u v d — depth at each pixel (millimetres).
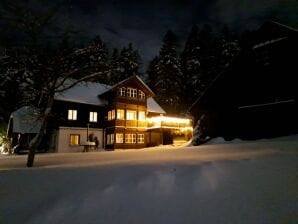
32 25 13938
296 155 8133
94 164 11008
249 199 5129
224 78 24344
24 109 33562
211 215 4742
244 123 22344
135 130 35656
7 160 19688
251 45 23125
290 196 5035
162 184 6375
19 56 13930
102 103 36219
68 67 15961
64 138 32312
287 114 20109
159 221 4754
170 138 39188
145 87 37188
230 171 6918
